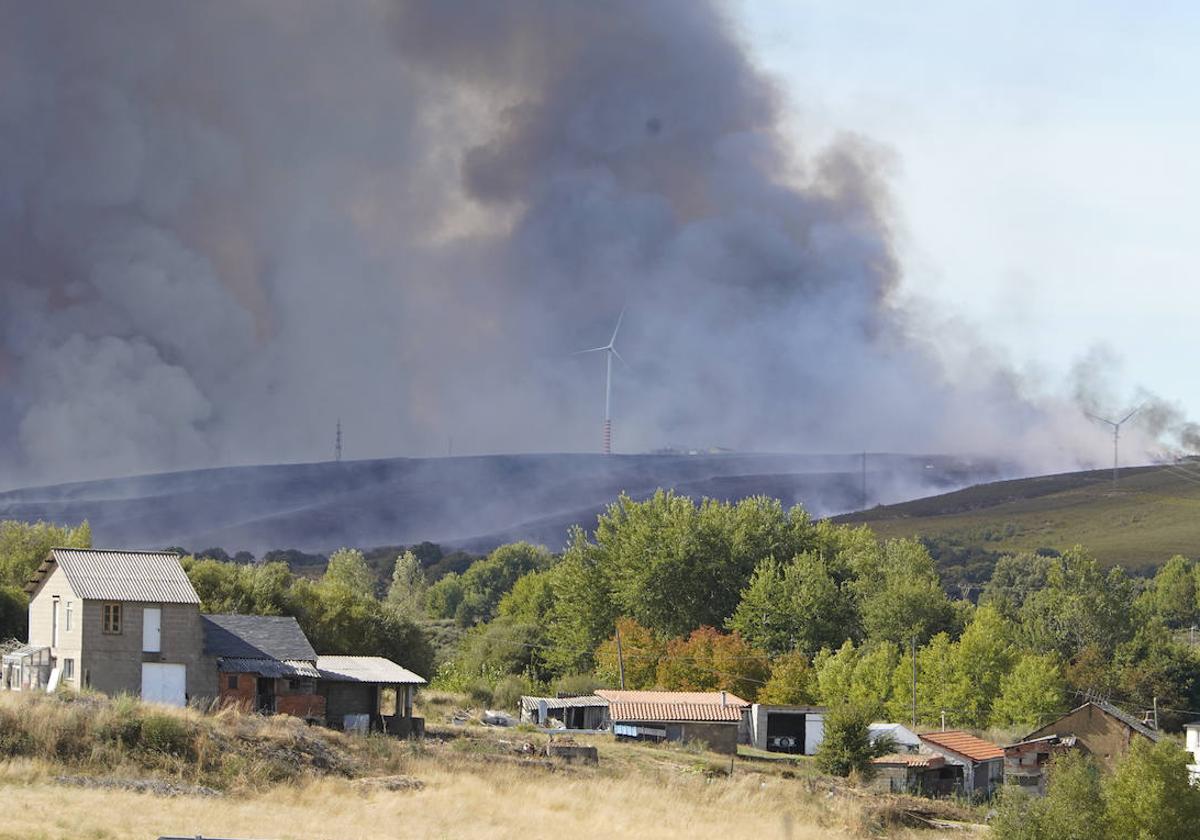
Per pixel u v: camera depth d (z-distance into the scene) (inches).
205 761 4709.6
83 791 4037.9
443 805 4589.1
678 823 4845.0
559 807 4931.1
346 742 5497.1
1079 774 5177.2
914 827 5826.8
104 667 5969.5
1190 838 4943.4
